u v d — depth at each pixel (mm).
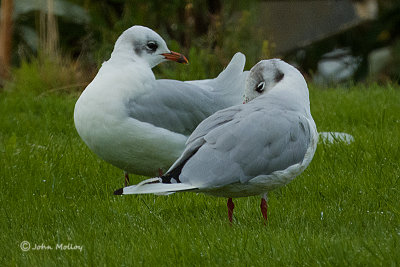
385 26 27234
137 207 10305
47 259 7973
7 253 8391
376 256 7336
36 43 24703
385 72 26219
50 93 19781
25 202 10445
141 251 8102
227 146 8359
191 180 8203
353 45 27688
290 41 27672
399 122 14930
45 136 14789
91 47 23281
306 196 10711
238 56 12172
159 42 11117
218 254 7836
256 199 10711
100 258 7871
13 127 15812
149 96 10664
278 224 9281
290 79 9289
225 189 8617
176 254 7906
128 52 10883
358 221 9094
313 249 7766
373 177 11039
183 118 10969
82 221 9602
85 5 24281
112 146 10531
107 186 11398
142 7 22922
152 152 10617
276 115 8656
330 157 12391
